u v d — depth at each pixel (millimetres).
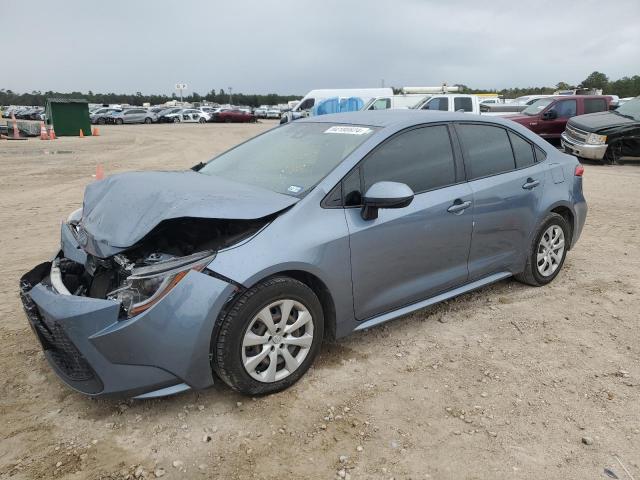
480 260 4215
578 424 2941
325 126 4098
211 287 2775
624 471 2592
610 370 3498
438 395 3197
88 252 3066
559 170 4812
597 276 5227
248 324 2908
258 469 2588
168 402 3094
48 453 2676
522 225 4469
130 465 2604
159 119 48656
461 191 3941
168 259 2910
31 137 28453
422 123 3877
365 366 3510
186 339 2740
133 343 2678
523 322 4184
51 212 8289
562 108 17438
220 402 3100
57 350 2986
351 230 3285
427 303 3900
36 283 3279
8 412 2992
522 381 3355
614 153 14102
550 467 2615
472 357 3646
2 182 11398
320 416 2986
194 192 3164
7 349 3676
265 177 3648
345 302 3369
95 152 19031
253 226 3070
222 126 41906
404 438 2816
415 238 3639
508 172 4371
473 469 2600
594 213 8172
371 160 3508
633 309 4449
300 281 3188
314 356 3291
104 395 2754
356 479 2531
